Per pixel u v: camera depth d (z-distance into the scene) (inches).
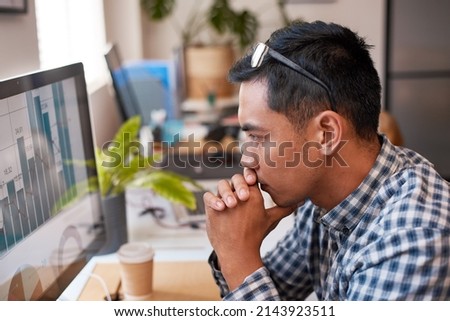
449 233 35.4
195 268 59.6
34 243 42.9
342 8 172.6
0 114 38.7
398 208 37.4
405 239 35.3
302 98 38.2
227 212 43.3
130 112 99.9
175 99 142.9
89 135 55.6
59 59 125.3
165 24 175.8
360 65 39.1
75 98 52.4
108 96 129.5
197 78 159.0
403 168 41.1
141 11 168.2
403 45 171.8
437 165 177.2
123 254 52.1
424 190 38.4
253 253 43.1
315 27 40.0
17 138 41.0
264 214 43.8
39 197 44.2
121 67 104.1
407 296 34.9
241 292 40.9
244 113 39.6
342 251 42.4
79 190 52.6
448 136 175.6
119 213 63.7
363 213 41.1
